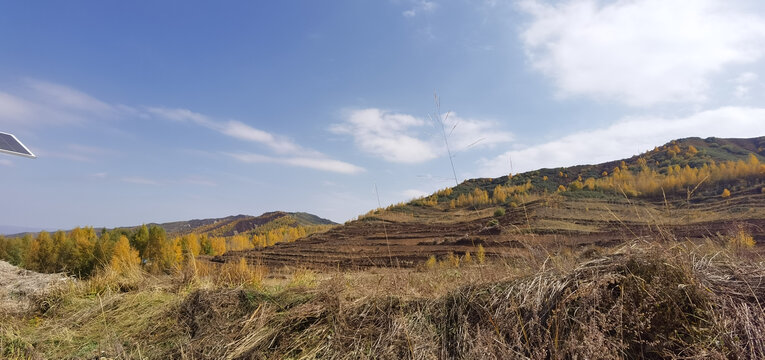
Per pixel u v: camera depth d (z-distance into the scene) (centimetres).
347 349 294
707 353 200
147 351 344
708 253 282
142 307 451
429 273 445
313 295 375
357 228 4716
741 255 285
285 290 416
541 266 313
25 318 456
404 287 367
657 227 313
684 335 220
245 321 356
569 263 305
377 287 379
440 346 271
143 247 2758
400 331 293
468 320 281
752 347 199
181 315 400
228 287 472
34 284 557
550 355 228
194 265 565
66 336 394
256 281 520
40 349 366
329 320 325
